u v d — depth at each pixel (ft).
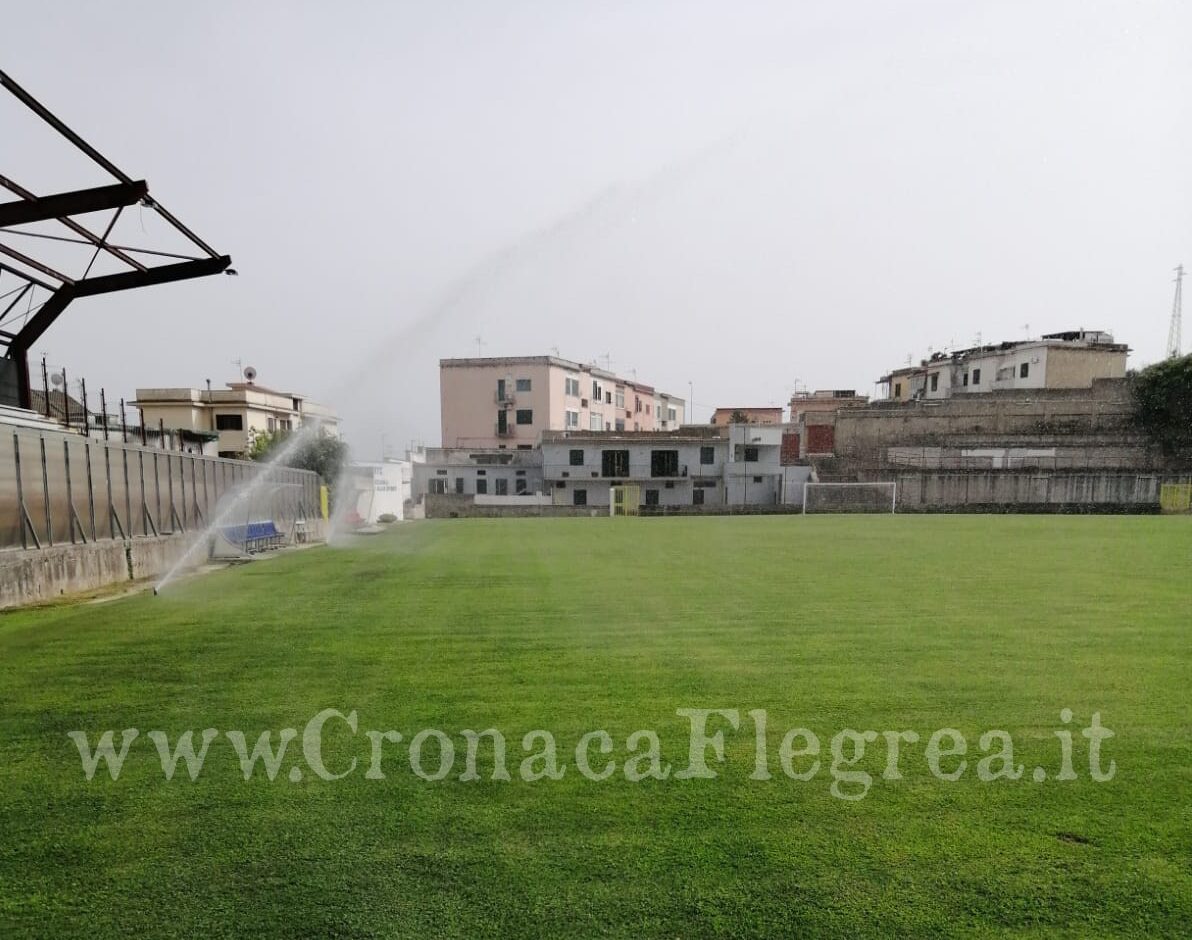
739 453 138.92
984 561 42.39
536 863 8.29
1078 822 9.20
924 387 177.99
